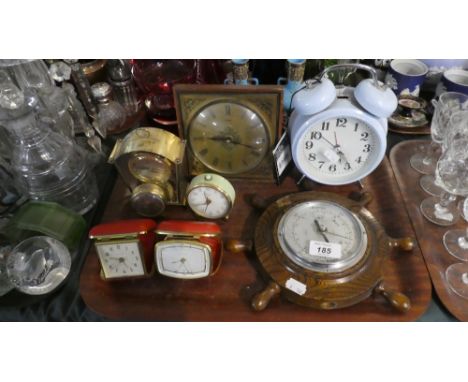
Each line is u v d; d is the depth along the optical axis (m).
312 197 1.06
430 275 0.94
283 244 0.94
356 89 0.96
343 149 1.05
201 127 1.07
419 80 1.30
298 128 1.00
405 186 1.16
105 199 1.14
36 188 1.07
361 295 0.88
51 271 0.94
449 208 1.09
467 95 1.16
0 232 1.01
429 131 1.31
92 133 1.24
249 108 1.03
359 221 0.96
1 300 0.93
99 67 1.26
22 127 0.98
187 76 1.26
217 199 1.00
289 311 0.90
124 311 0.91
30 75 1.08
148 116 1.34
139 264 0.91
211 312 0.90
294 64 1.10
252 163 1.13
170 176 1.03
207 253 0.88
